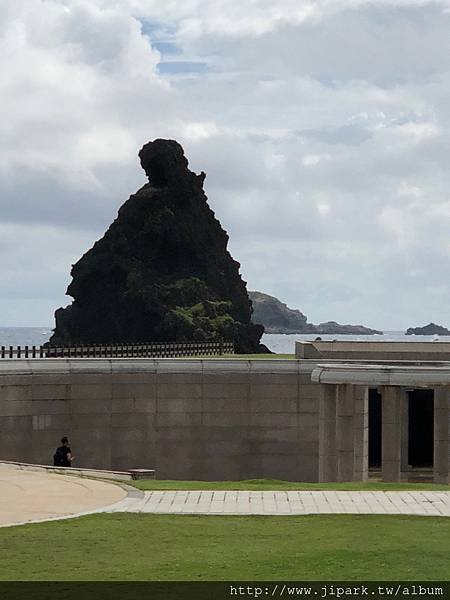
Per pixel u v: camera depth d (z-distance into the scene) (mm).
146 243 149375
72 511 30141
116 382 56156
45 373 54938
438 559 24359
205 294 145250
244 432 56562
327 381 49781
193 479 56594
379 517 29484
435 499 32812
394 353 60469
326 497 33125
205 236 153625
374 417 64688
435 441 52812
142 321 144000
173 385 56469
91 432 55781
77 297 152625
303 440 56406
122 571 23469
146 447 56406
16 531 27250
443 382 48500
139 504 31438
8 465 40156
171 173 151500
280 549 25391
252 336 145125
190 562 24188
